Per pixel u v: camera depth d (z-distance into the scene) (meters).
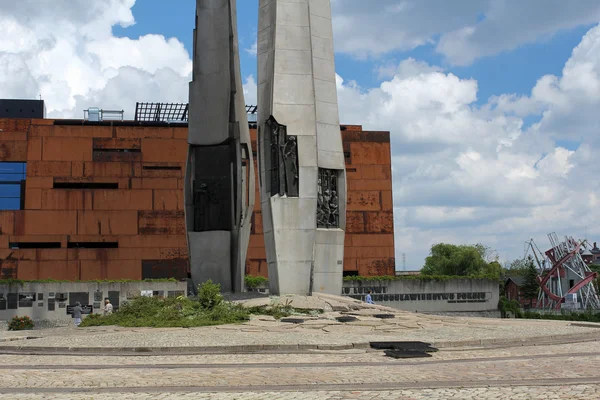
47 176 61.91
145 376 13.29
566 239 80.50
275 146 32.59
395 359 15.86
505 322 26.36
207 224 37.41
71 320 45.47
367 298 39.28
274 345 17.62
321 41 34.16
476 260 95.00
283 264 31.84
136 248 62.00
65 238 61.31
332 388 11.70
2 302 44.84
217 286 27.17
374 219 67.31
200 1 37.34
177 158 63.53
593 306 76.00
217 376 13.16
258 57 34.00
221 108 37.00
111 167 62.72
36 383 12.58
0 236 60.56
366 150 68.06
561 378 12.66
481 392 11.08
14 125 65.12
